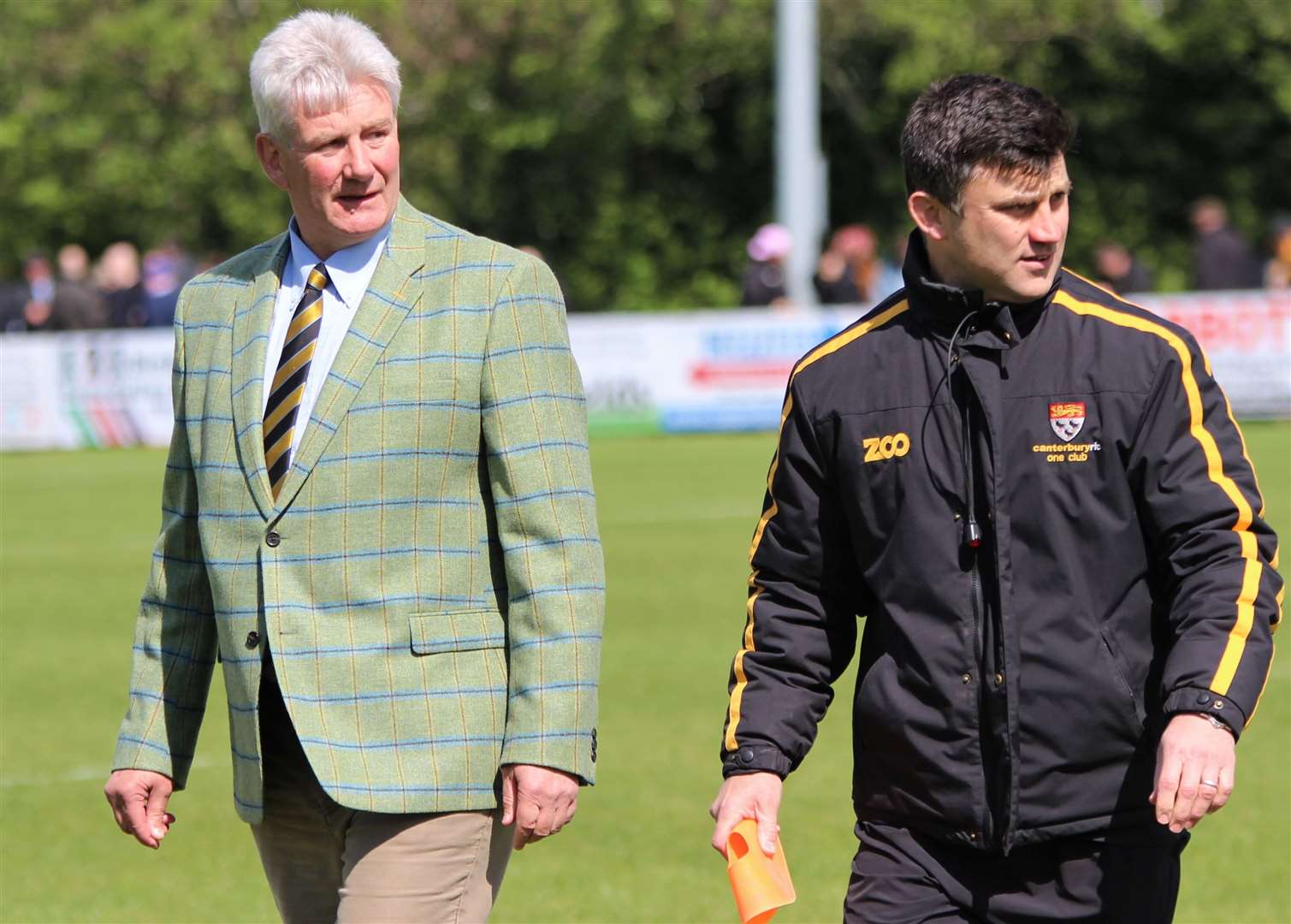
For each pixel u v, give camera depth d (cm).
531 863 1936
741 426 6569
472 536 1108
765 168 11331
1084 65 10894
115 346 6656
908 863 1077
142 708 1185
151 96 10375
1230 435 1042
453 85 10488
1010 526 1038
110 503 5112
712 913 1775
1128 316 1047
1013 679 1032
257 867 1962
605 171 10988
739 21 10606
